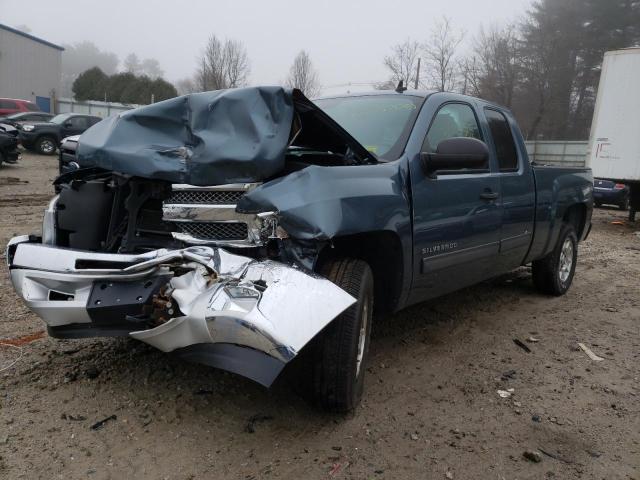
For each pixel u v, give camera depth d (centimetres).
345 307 279
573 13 4494
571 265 647
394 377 388
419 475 277
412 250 359
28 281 307
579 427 335
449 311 551
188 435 297
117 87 4541
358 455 289
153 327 278
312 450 291
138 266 276
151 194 326
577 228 668
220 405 329
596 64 4481
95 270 284
